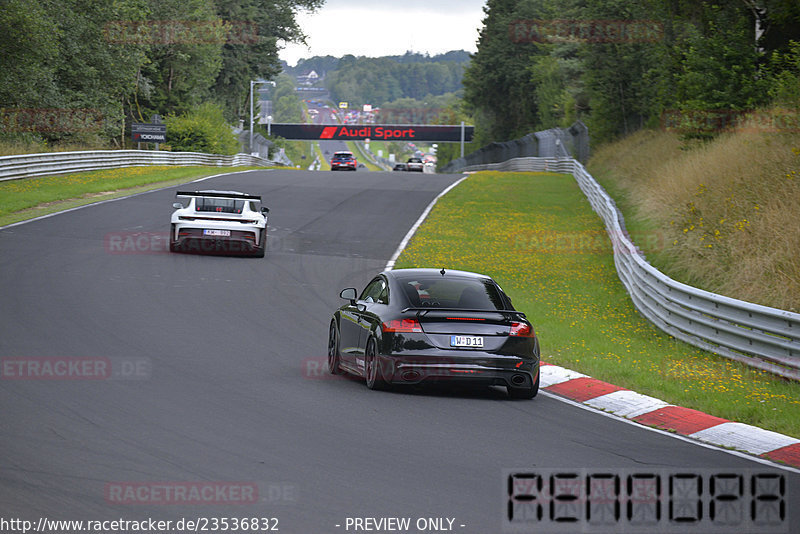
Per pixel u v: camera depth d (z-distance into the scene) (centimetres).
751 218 3216
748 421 1541
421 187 7481
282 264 3594
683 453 1287
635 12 8044
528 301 3081
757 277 2709
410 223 5200
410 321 1633
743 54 5259
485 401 1639
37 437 1194
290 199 6162
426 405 1559
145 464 1091
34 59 8275
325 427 1334
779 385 1897
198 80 13550
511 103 16625
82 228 4262
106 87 10212
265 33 16575
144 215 4888
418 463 1150
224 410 1419
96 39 9788
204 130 11875
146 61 10544
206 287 2942
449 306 1688
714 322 2289
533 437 1338
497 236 4803
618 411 1602
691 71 5469
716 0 5441
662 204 4403
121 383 1589
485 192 7125
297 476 1066
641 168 6306
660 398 1717
